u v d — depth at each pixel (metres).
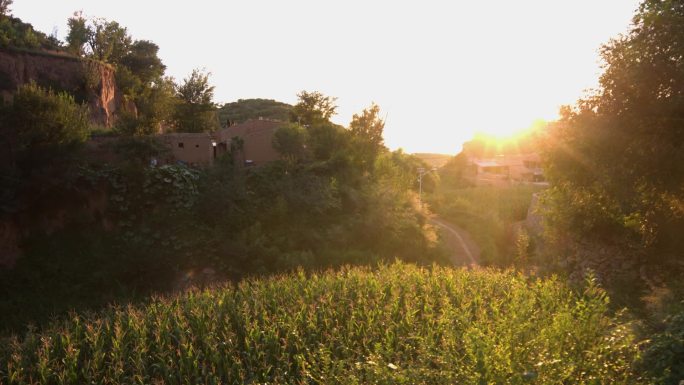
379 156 44.94
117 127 35.69
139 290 24.91
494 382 5.50
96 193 28.53
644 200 14.97
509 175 67.38
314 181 34.56
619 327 6.84
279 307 12.23
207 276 26.48
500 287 13.19
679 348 6.00
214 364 9.87
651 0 13.84
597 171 16.11
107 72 53.72
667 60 13.92
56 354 10.53
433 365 8.07
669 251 14.80
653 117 14.66
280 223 31.23
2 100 27.50
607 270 15.66
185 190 30.23
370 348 10.14
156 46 71.88
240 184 31.62
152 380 9.35
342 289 13.65
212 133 40.66
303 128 39.12
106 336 11.04
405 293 13.08
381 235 32.75
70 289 24.00
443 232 40.56
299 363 9.33
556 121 17.75
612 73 15.45
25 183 25.39
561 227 19.56
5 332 19.66
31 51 45.19
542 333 6.84
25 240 25.58
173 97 44.12
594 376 6.04
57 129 27.02
